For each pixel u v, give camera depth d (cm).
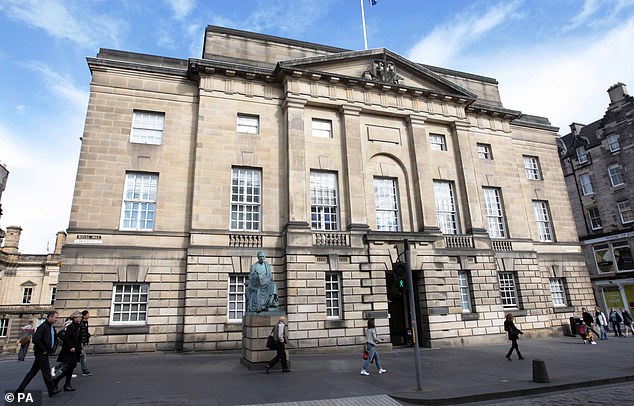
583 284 2878
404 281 1140
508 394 1047
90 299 1825
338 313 2034
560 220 2994
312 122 2348
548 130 3195
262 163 2202
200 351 1844
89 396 995
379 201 2381
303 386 1126
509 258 2578
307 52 2525
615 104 3969
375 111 2448
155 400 962
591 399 1005
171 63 2316
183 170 2123
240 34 2391
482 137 2814
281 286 2030
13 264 5322
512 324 1638
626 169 3828
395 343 2373
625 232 3728
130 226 2000
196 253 1952
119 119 2098
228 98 2234
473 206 2512
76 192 1938
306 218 2128
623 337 2445
